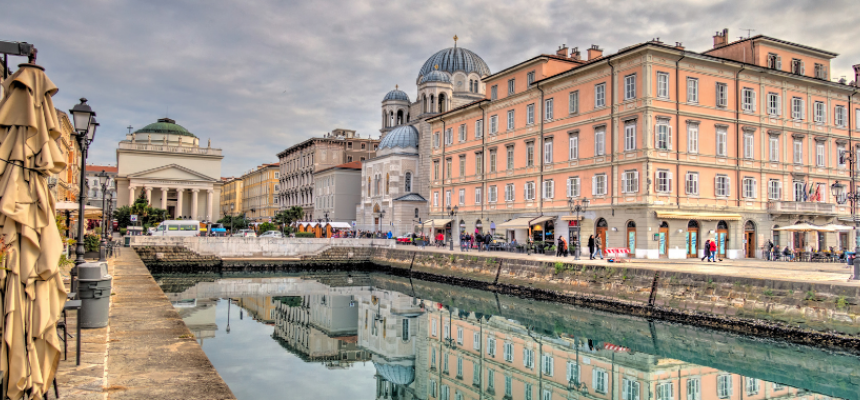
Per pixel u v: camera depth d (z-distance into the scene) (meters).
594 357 23.58
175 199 138.62
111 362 12.38
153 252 60.94
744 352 23.84
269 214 155.75
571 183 53.25
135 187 126.25
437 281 52.69
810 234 53.50
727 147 49.34
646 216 44.88
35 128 7.55
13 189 7.31
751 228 50.38
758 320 25.78
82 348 13.49
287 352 24.69
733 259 47.88
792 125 53.28
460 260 49.62
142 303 20.41
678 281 30.03
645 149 45.16
